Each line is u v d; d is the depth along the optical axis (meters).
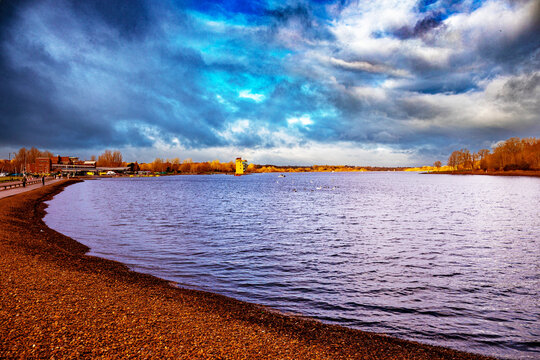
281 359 8.49
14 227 27.44
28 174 178.25
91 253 21.72
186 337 9.24
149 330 9.46
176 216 43.84
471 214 47.91
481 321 12.58
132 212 47.31
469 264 21.00
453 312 13.38
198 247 25.05
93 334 8.79
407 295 15.30
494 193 89.44
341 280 17.45
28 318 9.35
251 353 8.66
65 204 56.09
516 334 11.55
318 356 8.95
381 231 33.50
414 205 60.84
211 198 76.19
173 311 11.38
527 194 85.00
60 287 12.61
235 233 31.64
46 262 16.64
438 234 31.92
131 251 23.02
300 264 20.59
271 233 31.84
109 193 86.88
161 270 18.52
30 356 7.37
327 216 45.41
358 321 12.31
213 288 15.71
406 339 10.94
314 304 13.98
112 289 13.27
